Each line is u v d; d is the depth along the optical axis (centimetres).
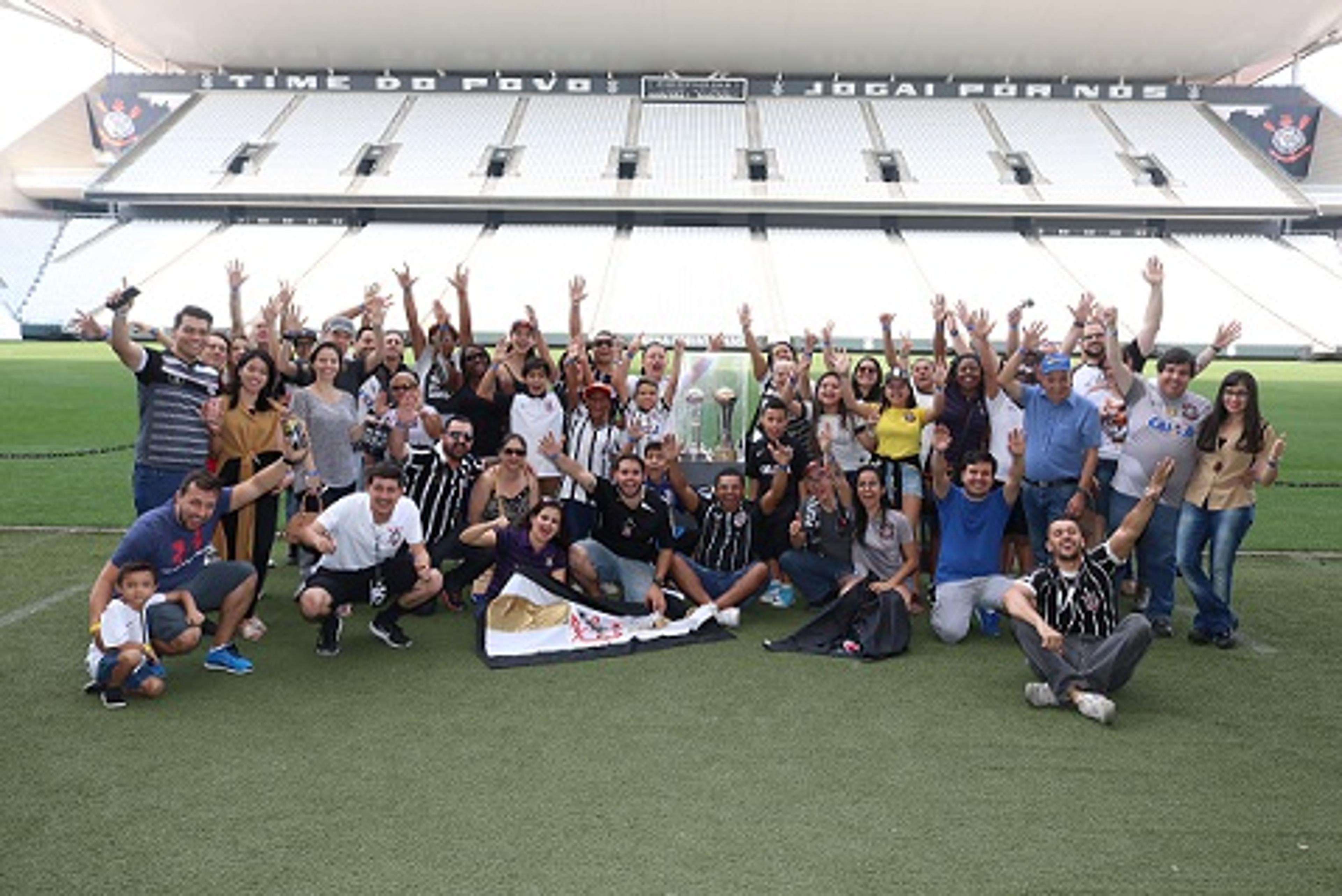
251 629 564
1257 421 548
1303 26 3766
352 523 535
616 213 3594
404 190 3481
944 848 346
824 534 633
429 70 4191
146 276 3200
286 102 4059
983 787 393
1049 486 611
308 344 805
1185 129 3859
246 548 593
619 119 3966
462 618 617
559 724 451
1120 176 3575
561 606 568
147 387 562
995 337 2825
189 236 3434
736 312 3016
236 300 747
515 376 724
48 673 505
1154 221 3541
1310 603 654
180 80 4119
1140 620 472
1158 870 334
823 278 3200
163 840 347
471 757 415
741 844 348
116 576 482
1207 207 3403
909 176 3584
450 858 337
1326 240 3512
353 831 354
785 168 3625
